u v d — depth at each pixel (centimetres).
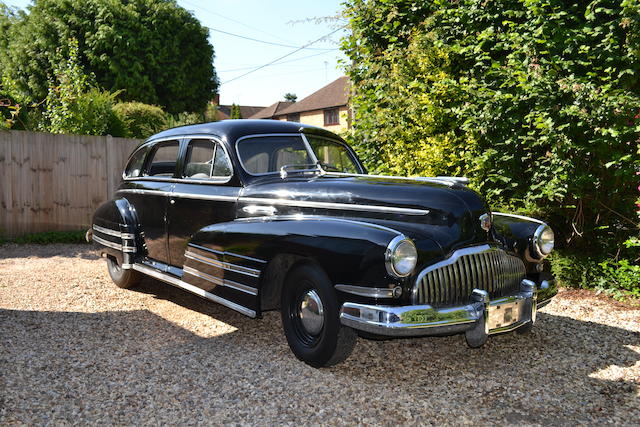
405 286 329
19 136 912
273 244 372
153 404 310
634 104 504
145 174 563
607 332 442
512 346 414
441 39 674
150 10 2628
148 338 428
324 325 349
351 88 806
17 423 285
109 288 598
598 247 583
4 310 499
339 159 507
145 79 2547
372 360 386
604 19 547
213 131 475
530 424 290
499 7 614
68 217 974
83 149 985
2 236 905
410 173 670
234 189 445
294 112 4003
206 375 353
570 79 531
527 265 406
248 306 392
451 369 370
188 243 450
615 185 553
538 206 583
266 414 299
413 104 658
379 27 763
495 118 586
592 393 328
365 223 348
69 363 370
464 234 357
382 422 292
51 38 2523
